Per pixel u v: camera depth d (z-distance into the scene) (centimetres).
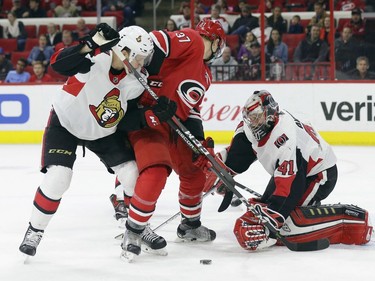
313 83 1062
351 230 500
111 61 445
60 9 1300
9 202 679
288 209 474
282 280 428
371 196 691
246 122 478
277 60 1115
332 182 514
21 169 878
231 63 1110
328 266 455
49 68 1181
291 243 483
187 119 508
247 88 1077
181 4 1273
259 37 1130
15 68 1205
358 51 1090
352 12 1115
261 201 502
